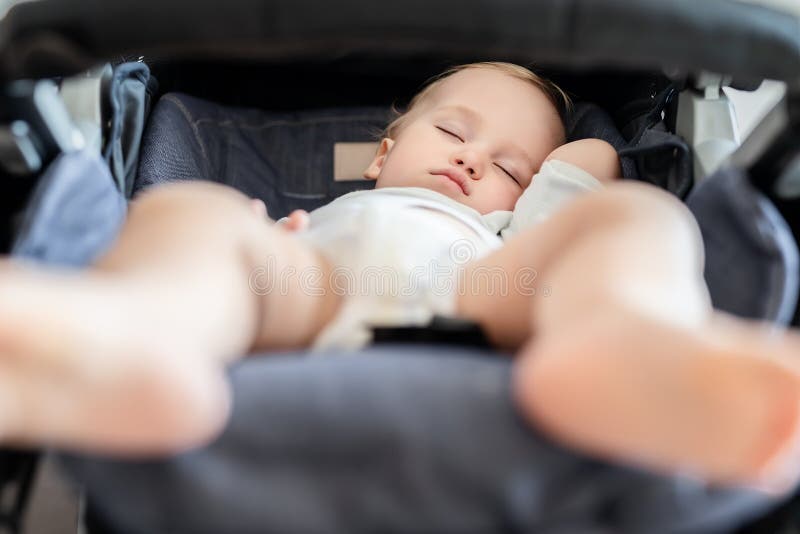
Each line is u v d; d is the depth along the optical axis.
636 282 0.52
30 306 0.43
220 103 1.32
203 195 0.61
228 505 0.49
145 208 0.60
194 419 0.46
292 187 1.25
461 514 0.49
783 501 0.64
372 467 0.49
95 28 0.57
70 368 0.43
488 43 0.57
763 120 0.73
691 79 1.00
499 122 1.11
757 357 0.43
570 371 0.46
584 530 0.51
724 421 0.43
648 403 0.44
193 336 0.52
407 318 0.70
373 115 1.32
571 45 0.57
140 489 0.49
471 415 0.50
